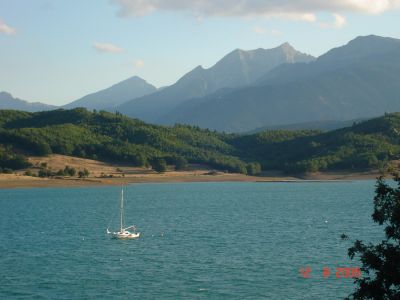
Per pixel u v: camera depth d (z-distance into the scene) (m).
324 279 69.88
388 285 34.50
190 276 71.81
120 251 90.56
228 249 91.12
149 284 68.06
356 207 167.00
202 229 118.31
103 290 65.44
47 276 72.38
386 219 35.56
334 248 91.19
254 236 106.25
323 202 188.38
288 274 72.44
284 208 169.12
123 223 132.62
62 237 107.94
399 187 36.25
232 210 165.25
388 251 34.88
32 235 111.06
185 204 191.00
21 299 61.84
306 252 87.56
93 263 80.56
